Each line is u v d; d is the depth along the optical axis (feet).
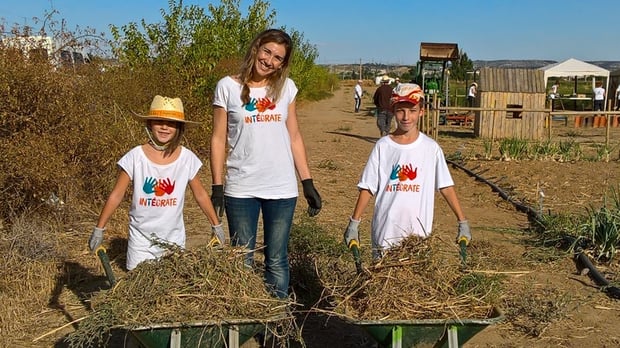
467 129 88.22
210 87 46.57
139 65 44.37
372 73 446.60
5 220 25.31
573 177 43.65
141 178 15.70
